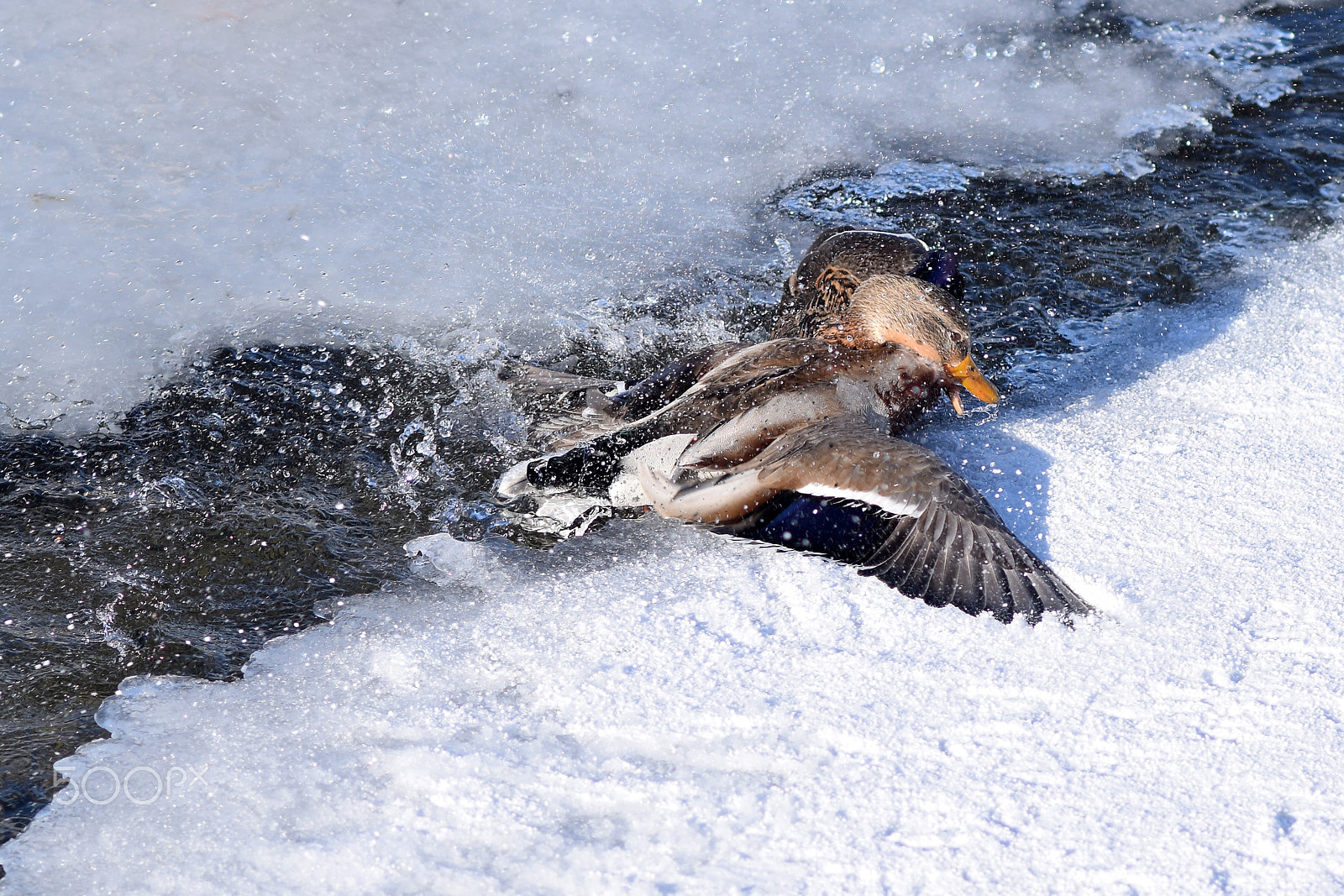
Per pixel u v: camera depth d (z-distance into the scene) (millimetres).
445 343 9977
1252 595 6934
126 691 6691
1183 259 10984
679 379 8508
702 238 11492
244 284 10469
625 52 14305
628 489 7840
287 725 6379
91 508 8242
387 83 13531
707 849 5570
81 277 10172
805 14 15297
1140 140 12758
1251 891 5195
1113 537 7488
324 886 5449
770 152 12820
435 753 6121
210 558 7820
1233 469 8102
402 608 7312
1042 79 13992
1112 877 5309
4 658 6930
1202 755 5898
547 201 11969
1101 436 8625
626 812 5797
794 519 7125
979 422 8992
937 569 6766
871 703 6363
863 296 8352
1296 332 9812
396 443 8930
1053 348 9938
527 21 14922
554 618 7133
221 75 13352
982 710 6273
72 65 13281
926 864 5422
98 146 12062
